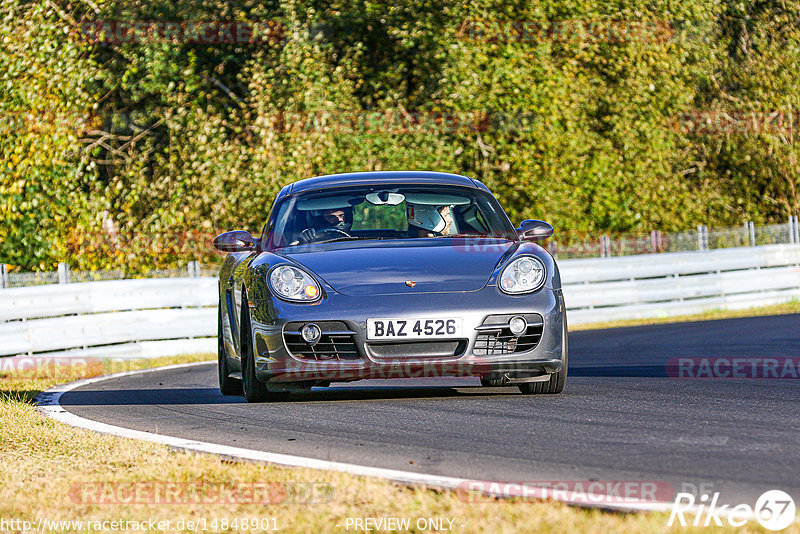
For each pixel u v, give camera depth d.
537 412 20.89
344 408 22.56
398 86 76.25
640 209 78.44
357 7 73.56
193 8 72.06
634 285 64.12
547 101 72.12
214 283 50.22
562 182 74.44
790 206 92.31
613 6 78.50
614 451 16.39
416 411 21.62
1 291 42.66
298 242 24.59
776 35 91.00
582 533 11.22
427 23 71.19
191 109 69.00
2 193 62.56
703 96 90.25
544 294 22.53
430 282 22.28
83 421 22.70
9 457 17.95
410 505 12.87
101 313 46.28
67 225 64.12
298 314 22.02
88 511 13.55
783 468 14.59
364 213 25.31
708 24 83.69
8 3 64.31
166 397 27.78
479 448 17.09
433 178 26.91
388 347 21.84
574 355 38.16
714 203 87.62
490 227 25.25
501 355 21.98
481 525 11.78
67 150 63.59
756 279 68.81
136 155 71.94
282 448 17.88
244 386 24.64
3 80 63.56
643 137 79.50
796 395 22.66
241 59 75.56
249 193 66.06
